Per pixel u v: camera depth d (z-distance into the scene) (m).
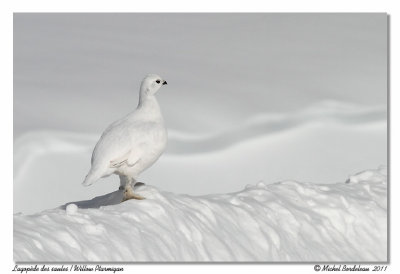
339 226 11.74
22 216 9.24
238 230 10.69
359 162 26.45
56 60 33.09
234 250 10.26
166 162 26.02
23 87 30.36
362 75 31.78
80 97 29.75
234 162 26.00
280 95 30.36
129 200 10.32
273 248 10.68
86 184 10.31
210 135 27.50
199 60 33.69
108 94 30.20
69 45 34.69
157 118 11.08
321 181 25.39
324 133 27.88
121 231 9.40
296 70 32.59
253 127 28.23
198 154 26.36
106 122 28.12
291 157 26.61
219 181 25.20
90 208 10.46
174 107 29.05
